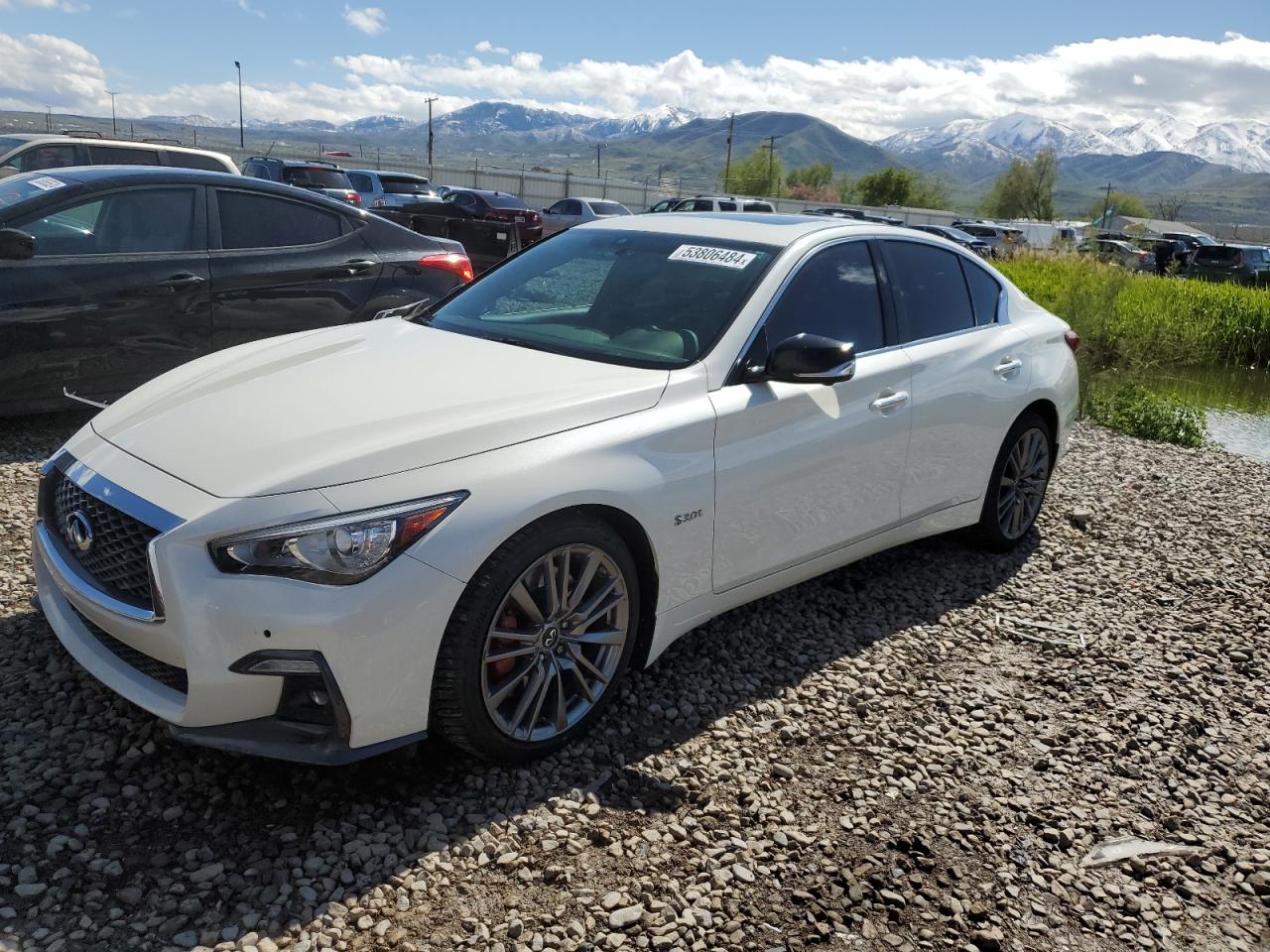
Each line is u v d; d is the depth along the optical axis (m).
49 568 2.96
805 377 3.40
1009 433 4.86
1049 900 2.68
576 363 3.42
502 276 4.27
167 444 2.84
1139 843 2.96
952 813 3.01
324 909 2.38
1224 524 6.19
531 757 3.03
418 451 2.73
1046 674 3.96
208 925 2.31
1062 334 5.28
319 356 3.48
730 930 2.46
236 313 6.21
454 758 3.04
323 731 2.62
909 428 4.11
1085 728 3.58
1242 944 2.59
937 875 2.73
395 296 6.88
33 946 2.19
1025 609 4.59
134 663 2.75
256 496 2.55
